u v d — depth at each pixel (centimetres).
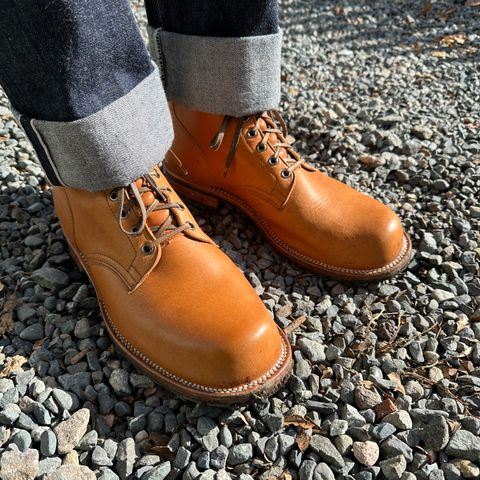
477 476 94
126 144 97
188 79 121
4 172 158
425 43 262
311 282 131
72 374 107
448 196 161
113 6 88
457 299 130
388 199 160
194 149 135
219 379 94
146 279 103
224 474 93
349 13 293
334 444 99
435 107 206
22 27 81
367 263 123
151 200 106
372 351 117
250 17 111
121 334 106
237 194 136
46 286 123
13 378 105
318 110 200
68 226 114
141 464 94
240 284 106
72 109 89
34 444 96
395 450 97
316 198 127
